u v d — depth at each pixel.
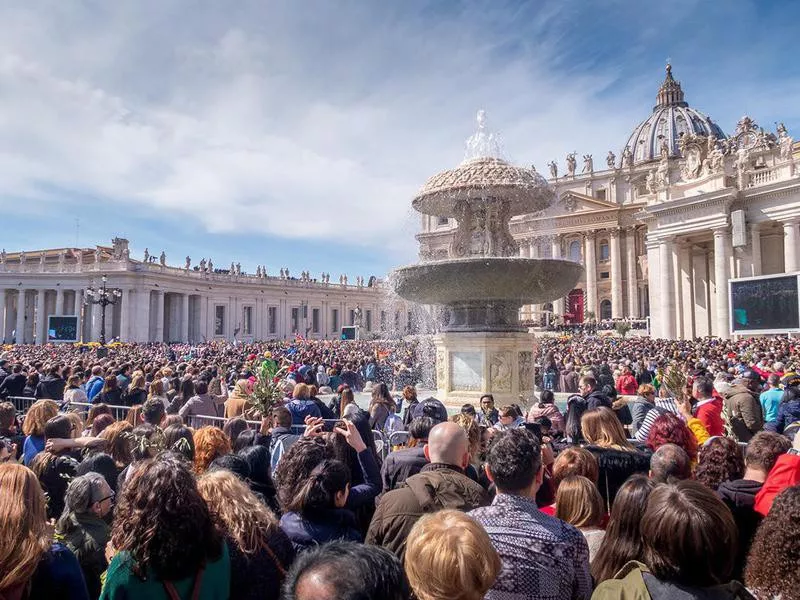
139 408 8.70
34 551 2.93
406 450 5.54
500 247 14.06
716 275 42.25
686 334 49.31
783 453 4.37
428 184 14.01
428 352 22.78
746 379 10.77
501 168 13.54
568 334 56.75
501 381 12.87
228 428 7.66
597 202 80.81
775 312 27.42
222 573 3.18
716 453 4.64
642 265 78.88
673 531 2.62
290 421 7.22
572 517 3.96
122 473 5.45
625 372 15.80
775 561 2.53
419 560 2.46
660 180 47.31
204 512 3.11
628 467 5.16
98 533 4.23
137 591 2.97
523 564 3.12
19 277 77.62
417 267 12.12
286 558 3.52
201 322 83.44
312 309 98.62
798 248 38.81
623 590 2.70
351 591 1.97
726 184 42.34
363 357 30.83
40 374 16.41
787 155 40.06
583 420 5.87
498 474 3.43
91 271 74.25
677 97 116.81
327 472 3.90
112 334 75.31
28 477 3.11
